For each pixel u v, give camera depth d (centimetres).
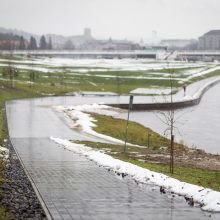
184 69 19188
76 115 6756
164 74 16550
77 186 1975
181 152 4034
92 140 4447
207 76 17238
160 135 5581
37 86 11769
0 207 1535
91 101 9356
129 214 1484
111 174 2319
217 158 3678
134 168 2403
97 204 1622
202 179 2291
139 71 17512
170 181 2036
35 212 1497
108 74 16175
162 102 9106
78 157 3022
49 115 6669
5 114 6594
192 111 8800
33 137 4456
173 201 1694
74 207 1570
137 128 5959
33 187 1941
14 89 10506
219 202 1616
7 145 3788
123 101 9400
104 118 6762
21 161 2802
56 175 2278
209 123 7100
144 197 1758
